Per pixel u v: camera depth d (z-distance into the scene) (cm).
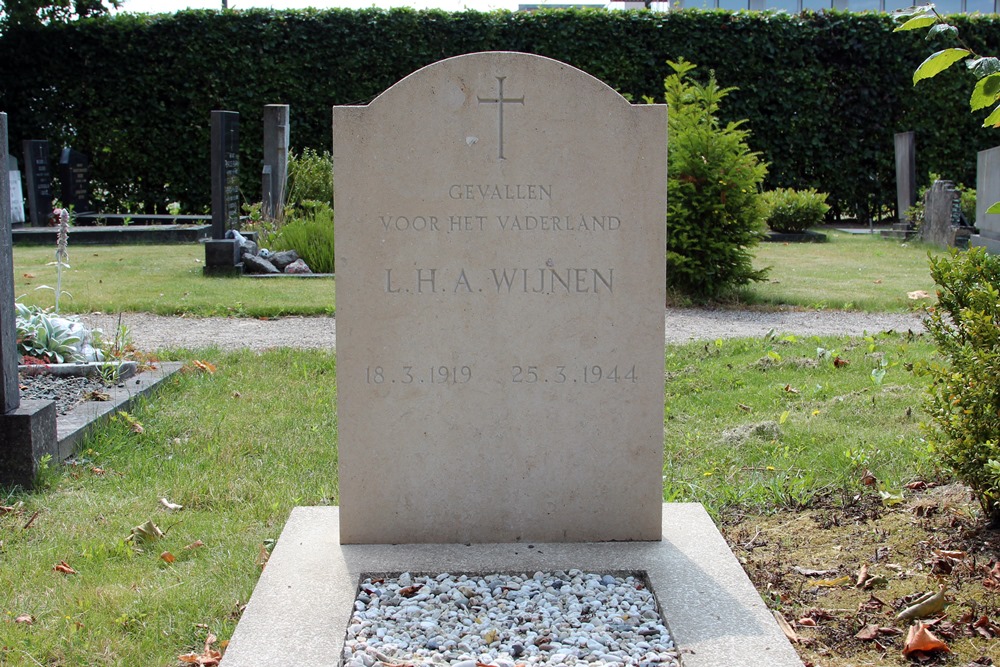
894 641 342
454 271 391
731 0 3053
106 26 2097
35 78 2105
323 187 1842
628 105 385
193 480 506
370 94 2147
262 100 2130
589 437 401
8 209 494
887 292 1188
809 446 550
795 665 305
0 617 356
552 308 394
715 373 737
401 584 365
